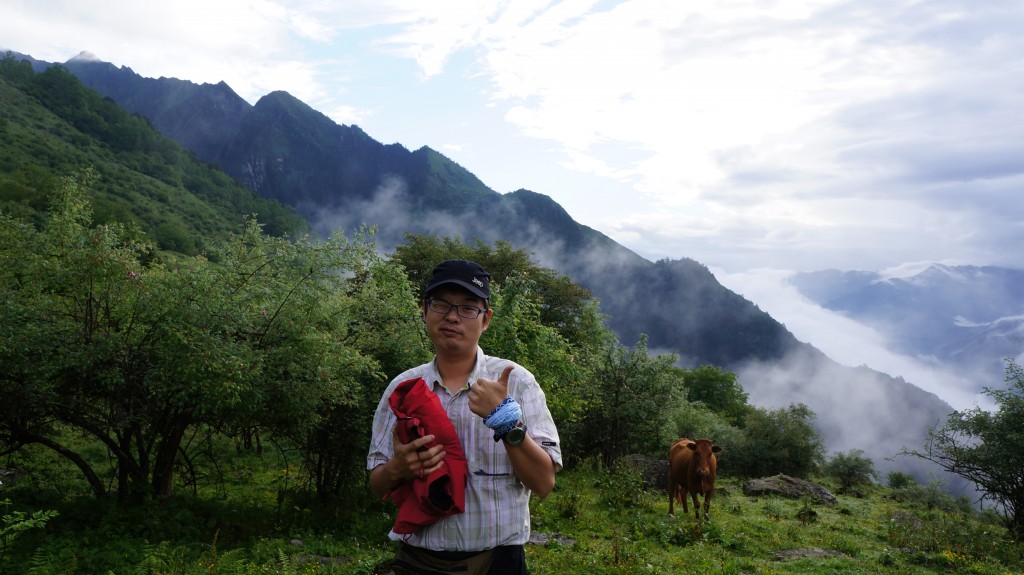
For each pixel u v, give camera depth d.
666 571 9.27
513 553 2.50
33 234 9.59
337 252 10.86
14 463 12.35
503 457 2.49
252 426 11.05
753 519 15.73
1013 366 16.48
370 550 9.38
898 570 10.90
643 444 27.03
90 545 8.29
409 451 2.32
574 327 42.56
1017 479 16.30
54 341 9.14
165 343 9.55
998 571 11.38
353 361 11.02
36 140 150.62
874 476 36.53
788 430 37.38
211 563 7.45
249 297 10.20
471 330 2.57
